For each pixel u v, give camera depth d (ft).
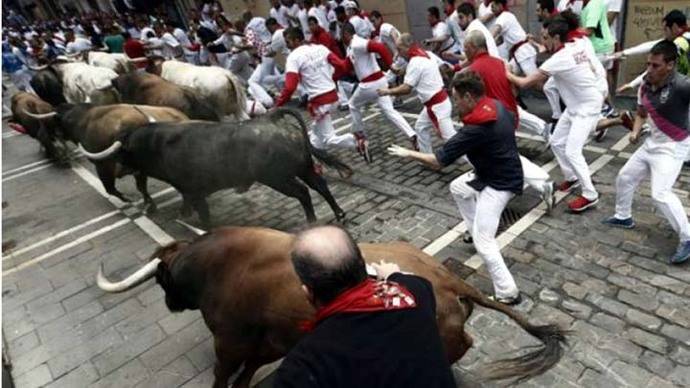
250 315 9.87
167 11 69.46
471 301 9.84
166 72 30.17
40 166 33.53
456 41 30.32
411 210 19.92
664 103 13.35
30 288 19.36
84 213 25.26
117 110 22.66
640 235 15.85
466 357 12.70
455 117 28.04
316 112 23.24
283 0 43.83
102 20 77.77
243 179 18.02
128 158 19.83
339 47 36.91
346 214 20.52
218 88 27.78
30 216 26.00
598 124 16.99
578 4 24.27
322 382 5.47
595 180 19.39
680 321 12.57
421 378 5.62
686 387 10.91
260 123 17.42
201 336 15.11
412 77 20.54
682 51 17.94
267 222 21.53
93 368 14.61
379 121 30.58
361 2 40.57
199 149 17.78
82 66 34.27
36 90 36.32
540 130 21.54
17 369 15.05
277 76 36.04
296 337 9.46
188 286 10.93
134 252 20.72
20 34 77.10
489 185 13.34
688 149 13.92
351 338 5.66
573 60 16.26
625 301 13.50
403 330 5.81
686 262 14.34
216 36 46.19
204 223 20.25
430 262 9.73
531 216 17.90
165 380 13.74
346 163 25.44
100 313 17.03
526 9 30.27
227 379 11.45
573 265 15.15
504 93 18.24
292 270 9.41
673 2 22.81
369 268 8.48
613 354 12.03
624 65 25.67
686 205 16.93
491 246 13.69
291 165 17.65
